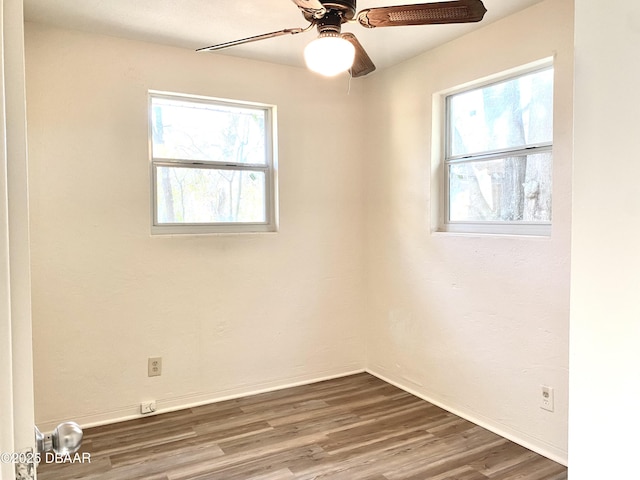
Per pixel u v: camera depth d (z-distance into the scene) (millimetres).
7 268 528
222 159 3443
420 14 1899
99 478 2344
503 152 2896
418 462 2500
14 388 577
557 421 2508
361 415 3113
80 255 2896
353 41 2172
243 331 3463
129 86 3008
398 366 3666
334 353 3861
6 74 568
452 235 3143
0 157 518
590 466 752
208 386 3342
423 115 3350
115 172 2980
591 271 747
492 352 2875
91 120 2900
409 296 3531
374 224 3877
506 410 2793
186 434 2832
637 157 682
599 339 737
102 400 2988
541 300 2578
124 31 2877
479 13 1889
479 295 2955
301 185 3670
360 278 3967
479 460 2518
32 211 2754
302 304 3701
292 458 2543
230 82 3344
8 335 529
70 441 724
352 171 3902
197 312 3285
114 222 2988
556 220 2486
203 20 2727
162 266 3154
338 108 3816
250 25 2803
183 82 3180
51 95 2787
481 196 3076
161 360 3168
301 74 3633
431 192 3314
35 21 2717
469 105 3143
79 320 2906
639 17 680
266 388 3566
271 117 3598
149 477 2355
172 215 3270
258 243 3502
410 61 3447
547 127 2652
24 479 585
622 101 700
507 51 2725
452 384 3174
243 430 2889
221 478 2344
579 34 758
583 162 756
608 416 726
